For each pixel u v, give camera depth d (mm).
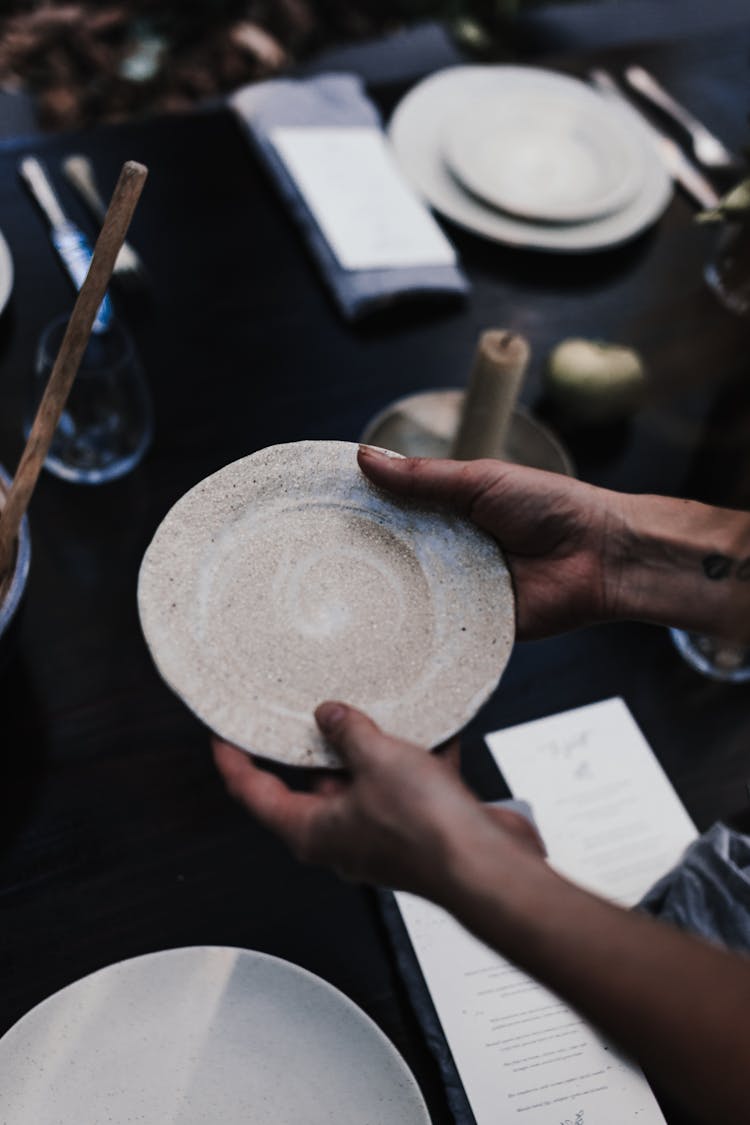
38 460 613
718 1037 419
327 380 994
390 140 1168
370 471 608
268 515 598
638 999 428
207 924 689
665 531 673
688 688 831
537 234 1102
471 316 1064
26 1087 576
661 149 1212
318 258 1056
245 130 1165
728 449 977
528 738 786
